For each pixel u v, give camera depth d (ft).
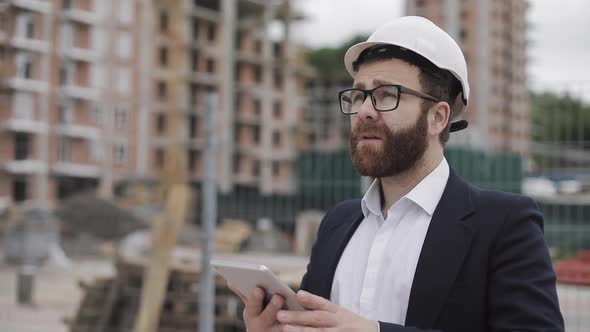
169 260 25.70
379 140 6.96
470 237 6.77
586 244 26.09
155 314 25.46
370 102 7.00
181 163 26.86
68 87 177.58
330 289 7.59
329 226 8.09
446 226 6.88
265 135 232.53
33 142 168.66
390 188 7.37
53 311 44.65
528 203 6.91
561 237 26.43
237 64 230.27
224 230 99.30
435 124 7.15
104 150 184.55
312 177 31.01
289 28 243.81
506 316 6.45
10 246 67.97
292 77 242.78
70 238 75.25
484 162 30.12
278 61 237.25
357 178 29.84
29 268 49.34
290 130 233.14
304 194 31.81
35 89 168.86
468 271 6.67
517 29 204.74
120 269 30.55
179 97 29.01
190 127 212.02
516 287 6.48
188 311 28.84
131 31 191.72
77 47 180.34
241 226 98.58
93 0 183.52
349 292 7.36
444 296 6.63
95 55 184.03
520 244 6.66
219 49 222.89
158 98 195.93
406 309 6.79
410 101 6.96
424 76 7.01
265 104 233.76
